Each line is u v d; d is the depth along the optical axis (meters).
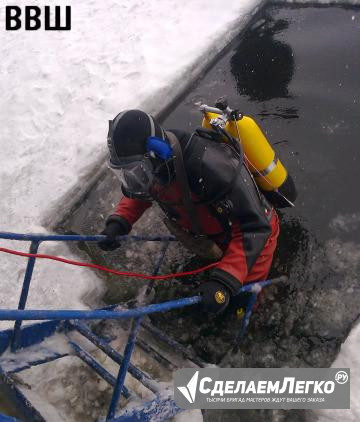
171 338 3.06
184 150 2.28
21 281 3.38
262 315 3.08
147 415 2.28
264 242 2.38
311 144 3.86
